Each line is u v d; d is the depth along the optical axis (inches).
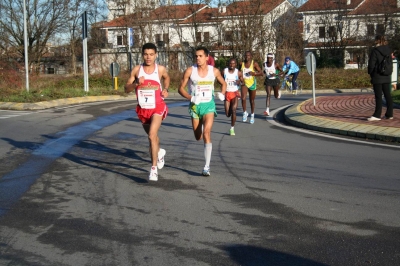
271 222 224.8
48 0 2030.0
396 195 267.6
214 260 182.7
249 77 562.9
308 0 2071.9
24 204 253.3
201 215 234.8
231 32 1659.7
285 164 346.6
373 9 1888.5
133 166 341.4
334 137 463.5
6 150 400.5
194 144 429.1
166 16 1787.6
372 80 507.5
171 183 294.8
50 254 189.0
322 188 282.8
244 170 329.1
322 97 823.7
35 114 674.8
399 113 559.2
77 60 2256.4
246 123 574.2
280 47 1670.8
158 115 300.0
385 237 205.3
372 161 353.1
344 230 213.9
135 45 1833.2
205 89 317.7
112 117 637.3
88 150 401.4
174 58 1806.1
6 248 195.2
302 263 179.9
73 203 254.7
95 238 205.3
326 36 1955.0
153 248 194.5
